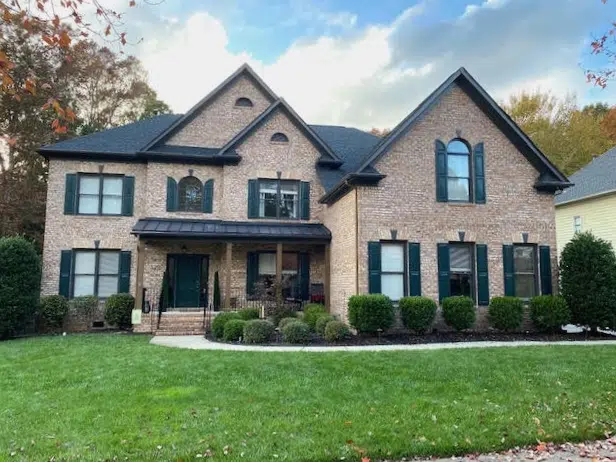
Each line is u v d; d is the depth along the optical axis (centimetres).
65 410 623
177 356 991
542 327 1428
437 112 1517
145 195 1828
